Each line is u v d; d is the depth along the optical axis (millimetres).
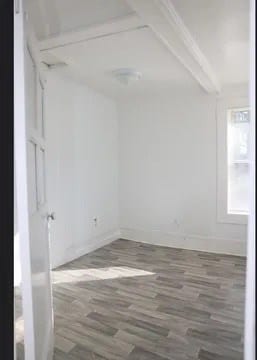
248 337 789
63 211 3686
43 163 1838
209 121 4152
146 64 3088
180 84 3865
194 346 1997
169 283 3070
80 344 2035
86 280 3166
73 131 3852
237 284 3029
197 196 4293
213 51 2664
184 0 1818
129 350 1963
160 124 4512
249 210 793
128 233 4871
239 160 4117
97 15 2062
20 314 1316
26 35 1314
